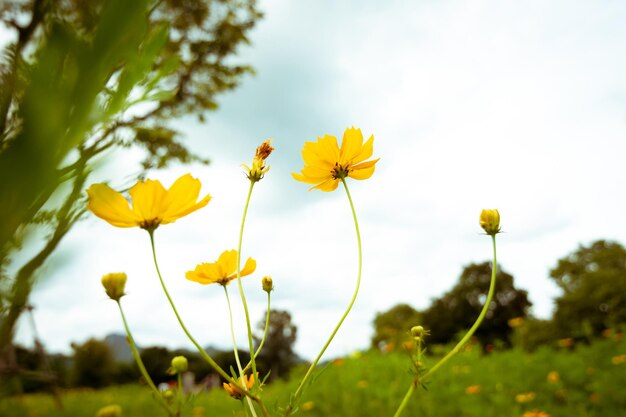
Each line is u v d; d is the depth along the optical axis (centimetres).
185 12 228
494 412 136
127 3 11
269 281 28
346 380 170
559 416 134
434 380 147
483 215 27
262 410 22
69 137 11
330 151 30
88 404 112
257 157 27
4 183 10
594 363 164
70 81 11
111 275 22
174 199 23
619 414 130
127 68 12
